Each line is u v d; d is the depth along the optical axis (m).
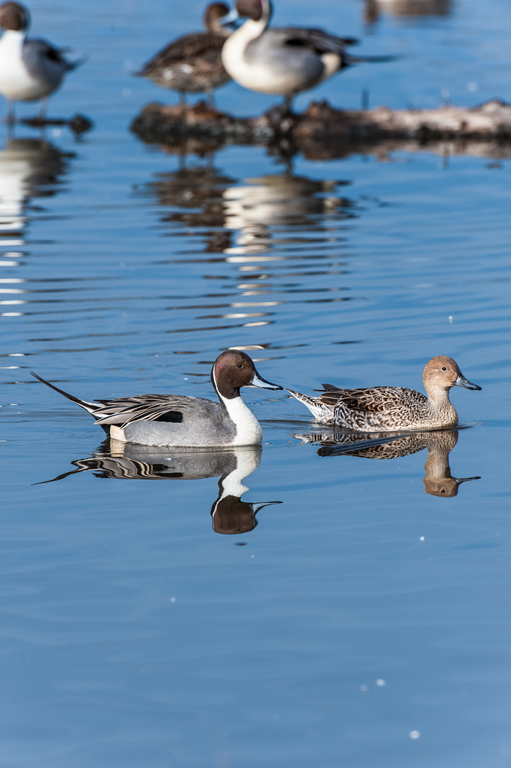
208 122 32.84
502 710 8.03
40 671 8.50
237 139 32.91
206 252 21.23
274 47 31.33
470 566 10.13
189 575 10.00
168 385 15.18
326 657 8.68
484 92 36.00
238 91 38.88
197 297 18.70
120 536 10.81
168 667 8.55
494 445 13.42
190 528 11.01
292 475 12.55
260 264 20.52
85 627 9.11
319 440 13.91
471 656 8.69
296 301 18.47
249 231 22.72
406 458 13.07
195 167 28.77
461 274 19.80
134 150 30.81
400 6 55.34
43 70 32.72
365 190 26.33
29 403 14.69
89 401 14.20
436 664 8.59
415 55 42.16
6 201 25.02
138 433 13.62
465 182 27.00
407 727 7.86
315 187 26.62
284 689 8.27
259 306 18.23
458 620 9.20
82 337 16.88
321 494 11.93
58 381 15.33
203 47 32.16
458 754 7.57
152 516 11.31
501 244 21.61
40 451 13.27
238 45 31.70
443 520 11.16
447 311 17.92
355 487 12.12
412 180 27.30
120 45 43.72
